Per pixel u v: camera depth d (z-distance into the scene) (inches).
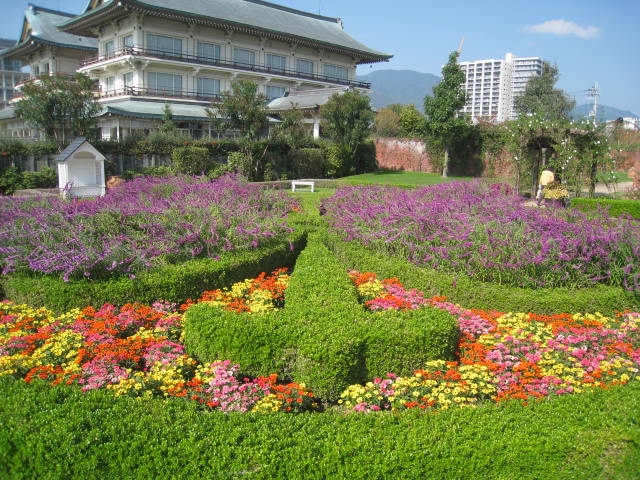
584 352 216.5
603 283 305.4
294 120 1165.1
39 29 1888.5
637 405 168.7
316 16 2181.3
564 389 185.2
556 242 300.0
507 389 188.2
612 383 192.2
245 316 222.4
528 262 289.9
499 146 1242.0
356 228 381.7
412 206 385.1
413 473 143.3
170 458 141.3
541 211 371.2
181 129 1299.2
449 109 1238.9
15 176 780.6
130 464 141.2
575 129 759.7
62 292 260.1
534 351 219.3
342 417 163.6
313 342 200.5
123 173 893.8
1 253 292.4
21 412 156.1
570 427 156.1
